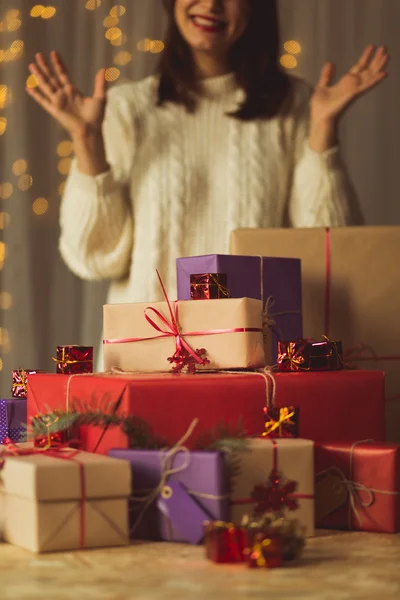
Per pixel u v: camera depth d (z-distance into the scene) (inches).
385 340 85.6
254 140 111.0
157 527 69.2
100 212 109.3
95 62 124.3
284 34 123.9
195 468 68.7
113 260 111.6
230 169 110.8
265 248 85.9
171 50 111.6
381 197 123.8
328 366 77.1
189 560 66.2
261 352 76.7
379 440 75.8
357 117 124.1
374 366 85.4
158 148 111.4
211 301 76.1
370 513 71.9
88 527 67.7
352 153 124.3
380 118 123.9
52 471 67.0
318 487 72.7
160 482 69.2
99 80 108.5
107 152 112.1
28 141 124.6
